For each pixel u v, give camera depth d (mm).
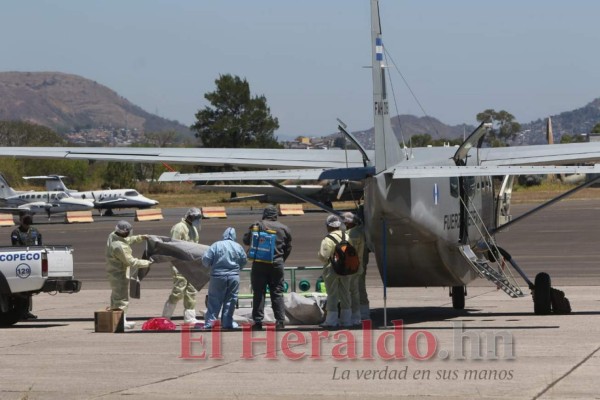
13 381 19812
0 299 29312
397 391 18109
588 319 29219
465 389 18141
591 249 59219
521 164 31016
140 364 21812
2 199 117688
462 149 29672
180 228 30000
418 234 27656
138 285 29094
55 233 87438
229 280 27922
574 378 18906
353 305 28484
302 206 119000
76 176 187625
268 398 17688
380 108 26547
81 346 25062
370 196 26672
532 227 80125
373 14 26688
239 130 183375
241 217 106438
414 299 37469
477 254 32188
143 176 183125
